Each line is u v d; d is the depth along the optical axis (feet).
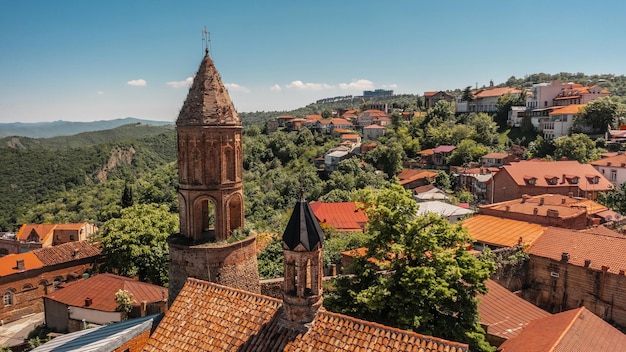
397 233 99.50
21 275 209.36
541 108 489.26
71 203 438.81
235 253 87.97
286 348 61.62
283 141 512.63
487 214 187.11
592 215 194.29
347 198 310.45
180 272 87.51
